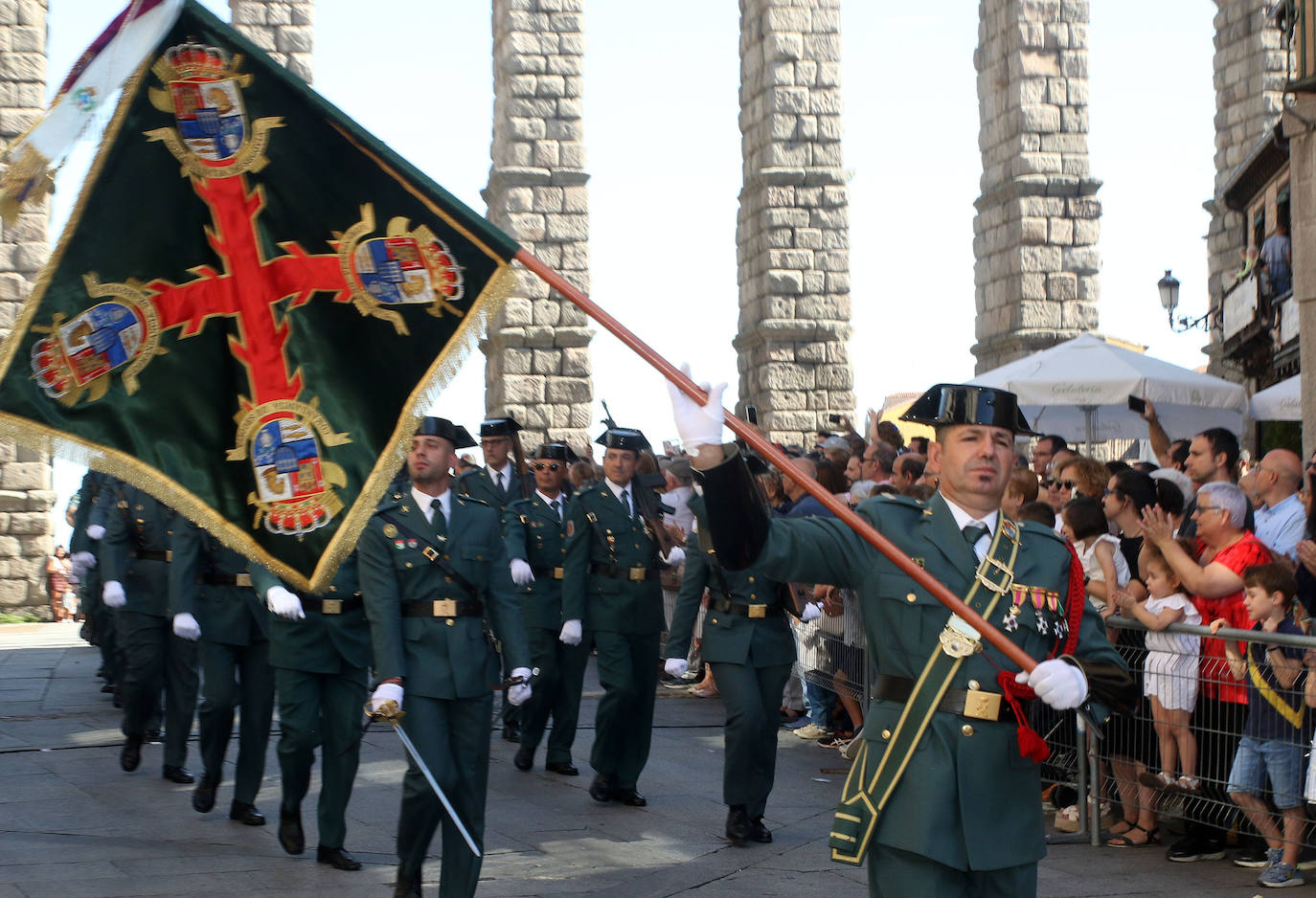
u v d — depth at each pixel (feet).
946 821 13.52
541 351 81.15
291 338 16.52
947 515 14.43
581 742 36.65
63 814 27.48
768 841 25.89
